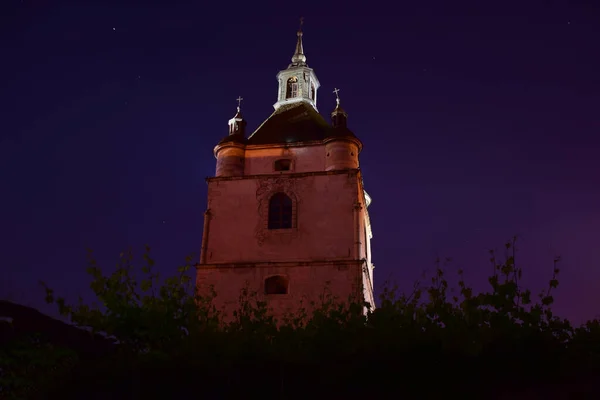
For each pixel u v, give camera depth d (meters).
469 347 13.69
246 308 18.66
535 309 14.59
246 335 15.54
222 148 44.59
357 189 41.47
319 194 41.56
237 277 39.28
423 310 15.34
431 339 14.50
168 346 15.21
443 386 14.15
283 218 41.53
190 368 14.66
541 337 14.30
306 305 37.44
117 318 14.94
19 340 14.36
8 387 14.05
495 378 14.09
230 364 14.69
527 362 14.14
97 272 15.53
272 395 14.46
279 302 37.84
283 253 40.06
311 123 47.34
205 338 15.08
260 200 42.06
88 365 14.86
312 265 38.88
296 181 42.25
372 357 14.52
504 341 14.27
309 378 14.58
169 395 14.45
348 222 40.47
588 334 14.38
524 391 13.91
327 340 14.84
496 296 14.58
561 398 13.68
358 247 39.62
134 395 14.38
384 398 14.19
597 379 13.67
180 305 15.97
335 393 14.38
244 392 14.52
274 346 15.11
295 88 51.88
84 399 14.36
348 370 14.48
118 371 14.66
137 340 15.26
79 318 14.63
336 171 41.97
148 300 15.80
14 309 14.76
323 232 40.34
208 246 40.91
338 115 45.19
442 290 15.69
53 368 14.66
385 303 15.99
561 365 14.04
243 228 41.28
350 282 38.16
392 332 14.77
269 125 47.69
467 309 14.40
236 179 42.97
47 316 15.30
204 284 39.28
